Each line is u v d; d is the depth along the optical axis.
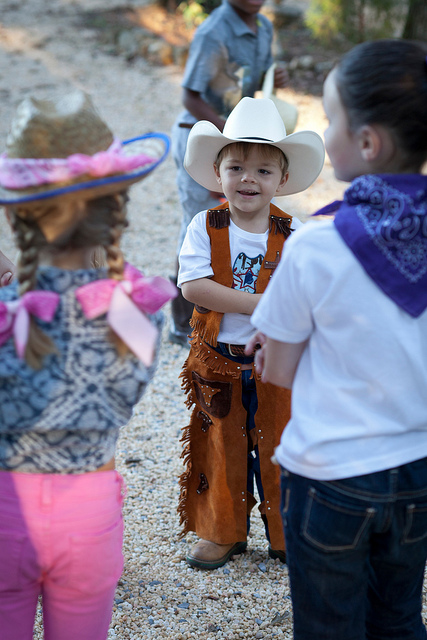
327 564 1.43
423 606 2.21
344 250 1.35
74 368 1.35
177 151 3.70
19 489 1.38
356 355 1.36
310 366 1.43
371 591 1.60
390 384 1.36
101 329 1.37
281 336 1.41
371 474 1.37
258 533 2.61
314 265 1.35
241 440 2.27
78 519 1.39
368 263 1.33
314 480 1.41
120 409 1.42
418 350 1.37
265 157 2.12
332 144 1.43
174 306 4.02
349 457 1.37
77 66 9.76
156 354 1.48
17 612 1.45
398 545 1.46
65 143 1.31
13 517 1.38
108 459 1.45
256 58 3.61
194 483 2.41
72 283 1.37
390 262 1.33
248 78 3.59
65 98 1.39
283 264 1.39
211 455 2.32
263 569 2.40
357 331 1.35
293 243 1.38
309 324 1.40
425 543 1.49
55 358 1.35
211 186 2.46
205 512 2.38
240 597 2.26
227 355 2.21
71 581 1.42
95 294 1.35
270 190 2.14
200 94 3.53
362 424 1.37
